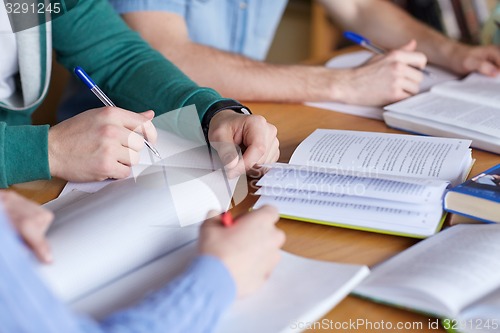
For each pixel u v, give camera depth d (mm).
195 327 563
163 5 1423
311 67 1367
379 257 775
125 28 1305
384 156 949
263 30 1736
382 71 1295
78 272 685
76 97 1453
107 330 529
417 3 1908
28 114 1250
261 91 1325
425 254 741
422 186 840
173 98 1134
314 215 845
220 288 593
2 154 947
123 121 975
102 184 952
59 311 479
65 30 1256
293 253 787
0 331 457
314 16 2701
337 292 671
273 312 646
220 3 1630
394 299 678
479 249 731
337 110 1286
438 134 1114
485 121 1101
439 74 1468
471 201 813
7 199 685
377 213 831
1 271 453
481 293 662
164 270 721
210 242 640
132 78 1214
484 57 1453
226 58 1396
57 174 958
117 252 719
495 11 1689
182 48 1408
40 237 650
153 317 547
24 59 1169
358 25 1735
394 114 1174
